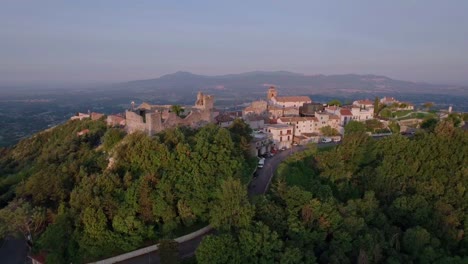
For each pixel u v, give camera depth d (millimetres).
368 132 134750
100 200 63094
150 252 61219
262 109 154000
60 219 61406
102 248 58781
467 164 90938
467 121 144750
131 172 73312
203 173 71188
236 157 79562
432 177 90625
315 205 64938
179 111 112750
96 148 99312
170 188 67250
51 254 57281
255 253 54094
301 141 130500
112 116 127875
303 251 57125
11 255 63844
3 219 62906
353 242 62781
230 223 59469
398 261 61000
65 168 79188
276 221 61844
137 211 64562
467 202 81875
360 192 90312
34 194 73688
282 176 87938
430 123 137625
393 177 90812
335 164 95938
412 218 77062
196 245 61719
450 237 73625
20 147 149125
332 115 145000
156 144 75312
